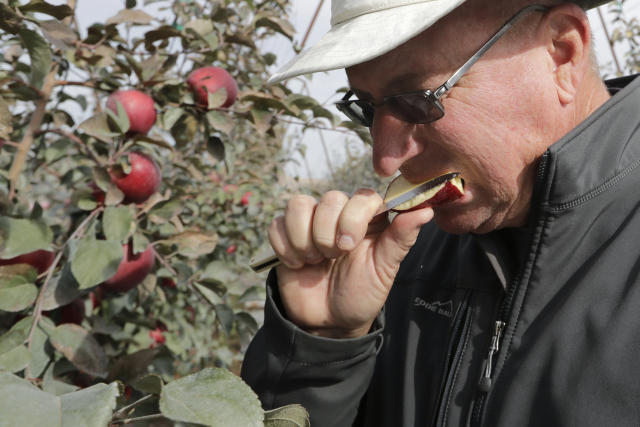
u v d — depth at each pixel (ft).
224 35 7.00
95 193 5.55
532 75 3.28
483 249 3.67
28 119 6.03
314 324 3.55
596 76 3.74
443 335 3.94
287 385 3.62
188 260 8.89
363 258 3.44
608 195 3.19
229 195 11.17
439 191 3.32
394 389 4.01
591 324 2.88
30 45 4.61
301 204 3.34
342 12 3.50
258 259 3.54
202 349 12.53
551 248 3.24
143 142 5.72
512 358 3.22
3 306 4.25
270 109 6.72
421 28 2.95
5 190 4.91
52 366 4.30
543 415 2.89
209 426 1.68
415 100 3.21
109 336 6.50
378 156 3.52
